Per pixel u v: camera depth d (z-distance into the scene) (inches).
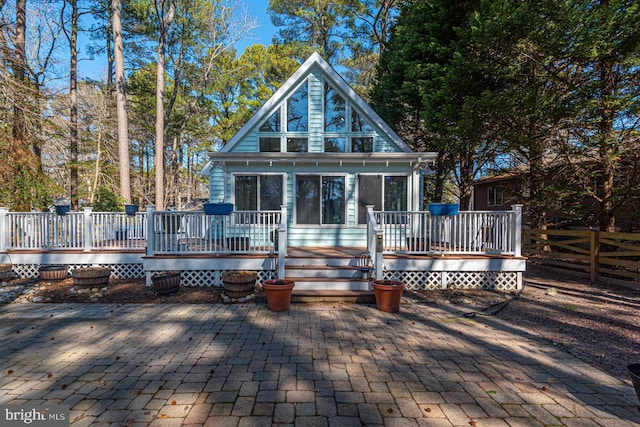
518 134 340.2
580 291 286.0
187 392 124.6
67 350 163.9
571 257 365.7
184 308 235.5
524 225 568.4
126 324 202.5
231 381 132.9
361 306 241.3
